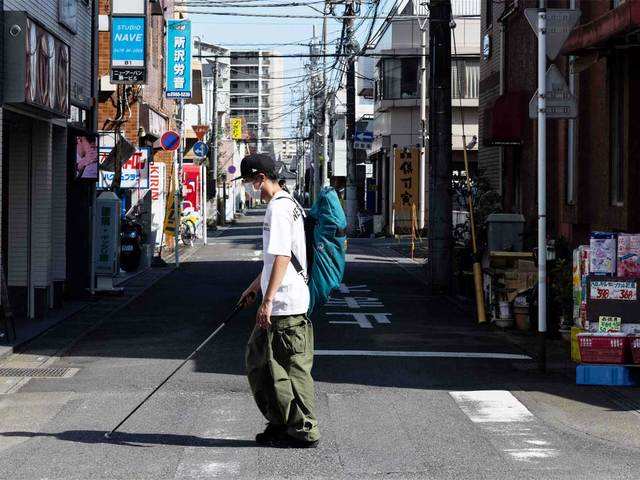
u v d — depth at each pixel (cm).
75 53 1792
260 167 764
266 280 749
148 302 1853
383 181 5056
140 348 1293
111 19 2181
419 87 4594
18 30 1319
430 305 1839
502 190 2492
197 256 3159
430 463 703
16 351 1270
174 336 1403
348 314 1669
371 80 5481
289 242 736
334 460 711
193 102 4306
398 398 952
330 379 1055
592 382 1031
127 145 2141
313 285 773
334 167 5097
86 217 1873
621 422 854
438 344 1330
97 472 680
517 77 2341
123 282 2256
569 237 1766
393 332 1447
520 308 1472
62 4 1647
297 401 747
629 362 1041
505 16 2406
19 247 1589
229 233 4884
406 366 1146
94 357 1225
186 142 4916
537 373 1107
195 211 3816
